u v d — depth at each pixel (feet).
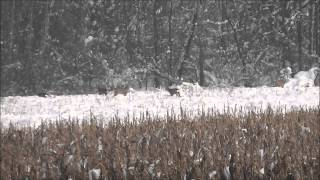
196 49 541.75
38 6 570.87
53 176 67.46
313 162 68.85
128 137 92.68
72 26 558.15
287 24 506.89
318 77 347.36
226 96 260.83
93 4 546.26
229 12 536.42
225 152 76.38
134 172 67.05
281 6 517.14
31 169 68.28
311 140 85.71
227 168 63.21
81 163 70.03
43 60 549.13
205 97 255.70
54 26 567.18
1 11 588.50
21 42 576.61
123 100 253.85
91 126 107.86
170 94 275.39
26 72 551.18
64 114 199.72
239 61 511.40
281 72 387.75
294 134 93.35
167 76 470.39
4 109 232.94
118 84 479.82
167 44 541.34
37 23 570.46
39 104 252.42
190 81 475.31
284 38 506.07
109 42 536.83
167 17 545.03
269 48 514.27
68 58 545.44
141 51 540.93
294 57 532.32
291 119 114.11
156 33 521.65
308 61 529.86
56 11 561.84
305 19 531.91
